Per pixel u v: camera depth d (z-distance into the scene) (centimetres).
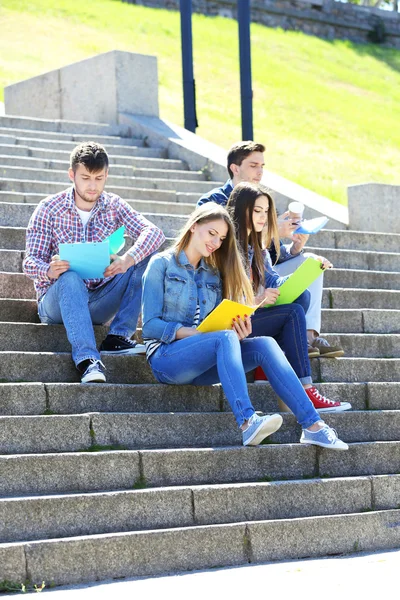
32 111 1337
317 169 1553
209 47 2552
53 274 545
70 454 473
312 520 492
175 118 1723
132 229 596
